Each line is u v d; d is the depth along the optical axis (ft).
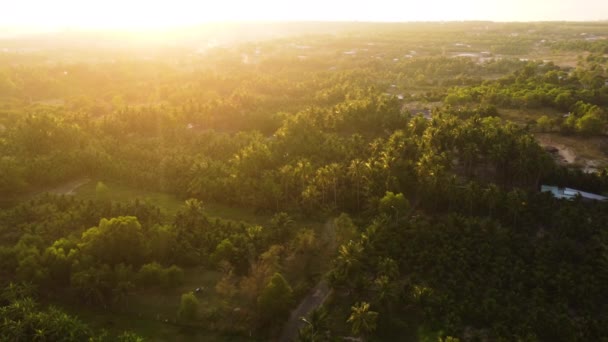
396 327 303.68
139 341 282.15
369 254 358.84
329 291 344.49
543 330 290.35
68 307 335.06
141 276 346.54
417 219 409.49
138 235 371.35
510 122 572.92
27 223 422.82
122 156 575.38
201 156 560.20
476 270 344.69
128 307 334.44
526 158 444.14
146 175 525.34
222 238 391.45
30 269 342.23
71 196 475.31
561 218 383.24
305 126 597.11
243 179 485.97
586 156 528.22
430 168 436.35
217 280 359.25
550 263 347.15
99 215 428.15
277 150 547.90
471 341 288.92
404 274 351.87
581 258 350.64
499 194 405.59
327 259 380.17
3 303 323.37
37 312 306.96
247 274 358.84
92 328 315.58
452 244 369.50
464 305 310.45
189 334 312.09
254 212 461.78
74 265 344.08
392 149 483.51
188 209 417.08
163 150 587.27
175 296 343.67
